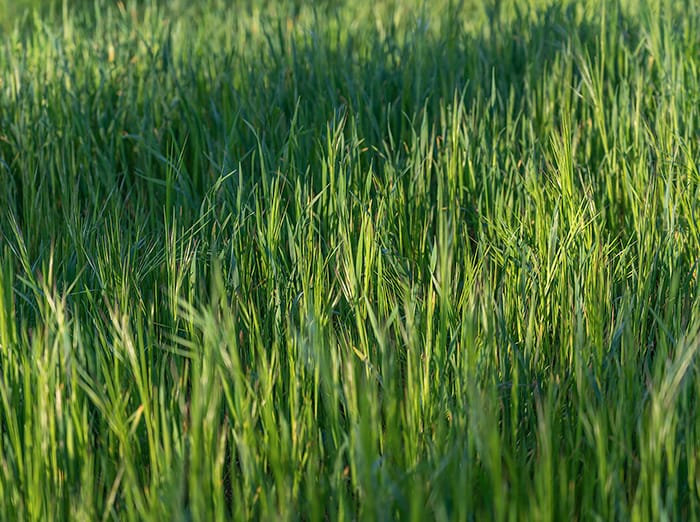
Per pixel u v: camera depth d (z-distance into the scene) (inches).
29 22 232.8
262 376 83.5
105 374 82.6
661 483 79.4
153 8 202.5
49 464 78.7
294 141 128.6
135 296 100.7
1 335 86.6
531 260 106.5
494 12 183.6
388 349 88.4
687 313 98.7
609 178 130.6
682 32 166.7
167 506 74.0
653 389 77.8
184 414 81.9
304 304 94.7
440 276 90.0
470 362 79.4
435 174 136.6
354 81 153.0
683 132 139.0
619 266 106.7
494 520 72.3
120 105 152.7
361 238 101.7
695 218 116.4
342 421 86.9
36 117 148.3
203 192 134.7
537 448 82.8
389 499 72.4
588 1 180.2
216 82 157.9
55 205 130.3
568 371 94.0
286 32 187.2
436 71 157.1
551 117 146.8
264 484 76.6
